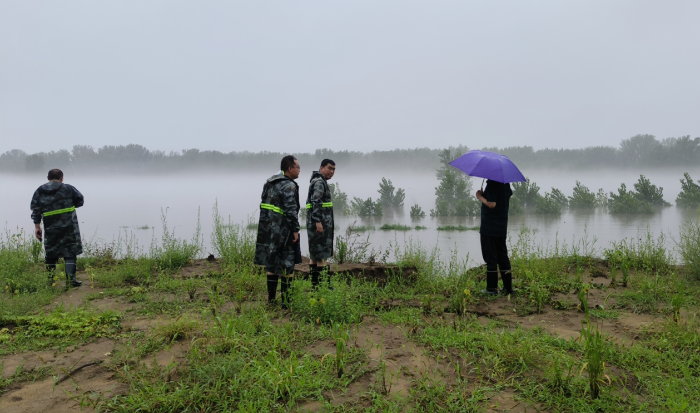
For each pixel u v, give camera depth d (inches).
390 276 271.0
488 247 234.7
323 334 164.1
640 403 114.0
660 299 218.1
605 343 147.4
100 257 367.9
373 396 117.6
